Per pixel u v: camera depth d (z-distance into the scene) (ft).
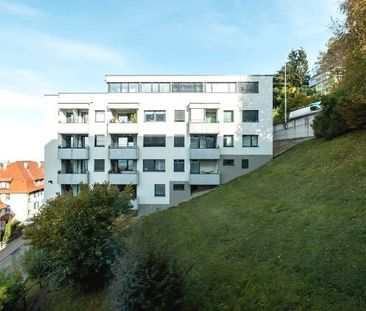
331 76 75.66
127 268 30.99
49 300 58.90
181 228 63.26
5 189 188.65
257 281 32.71
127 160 110.83
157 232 66.49
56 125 111.96
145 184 108.88
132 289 29.76
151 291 29.68
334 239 33.81
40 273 62.95
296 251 34.65
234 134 108.78
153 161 109.19
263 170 85.61
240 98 109.40
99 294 50.08
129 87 111.24
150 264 30.68
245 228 47.96
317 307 26.04
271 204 54.85
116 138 112.27
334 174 54.03
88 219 50.14
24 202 188.55
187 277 39.50
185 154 108.99
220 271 37.91
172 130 109.19
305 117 99.14
